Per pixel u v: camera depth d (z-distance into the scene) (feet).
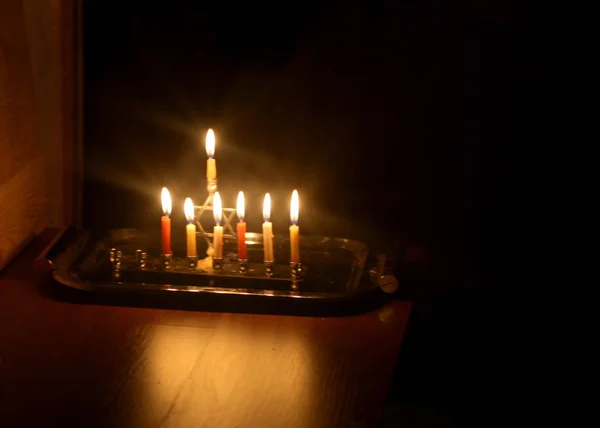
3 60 3.73
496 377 4.60
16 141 3.82
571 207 4.49
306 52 4.41
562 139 4.41
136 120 4.51
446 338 4.63
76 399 3.01
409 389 4.62
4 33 3.74
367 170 4.57
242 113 4.52
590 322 4.56
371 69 4.42
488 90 4.39
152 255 3.83
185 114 4.51
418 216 4.60
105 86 4.44
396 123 4.48
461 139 4.47
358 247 3.84
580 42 4.27
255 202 4.65
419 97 4.43
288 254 3.85
